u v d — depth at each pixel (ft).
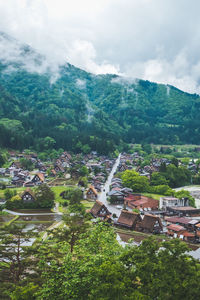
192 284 72.02
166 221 268.00
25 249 117.29
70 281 75.97
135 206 313.53
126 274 82.58
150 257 90.94
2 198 336.08
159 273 80.59
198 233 223.71
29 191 321.93
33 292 77.61
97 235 108.88
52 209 306.76
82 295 75.87
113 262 87.35
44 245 125.49
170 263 82.64
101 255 87.76
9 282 111.04
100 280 76.59
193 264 84.07
